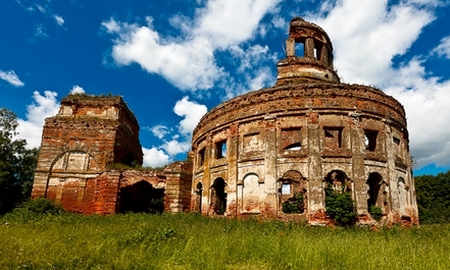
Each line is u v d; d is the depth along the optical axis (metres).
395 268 8.75
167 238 12.27
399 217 20.25
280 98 21.78
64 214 23.72
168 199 26.61
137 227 14.56
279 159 20.83
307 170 20.06
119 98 30.70
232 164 22.70
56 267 8.27
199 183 26.47
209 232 13.94
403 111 24.05
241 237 12.67
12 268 8.07
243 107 23.30
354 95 21.17
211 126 25.78
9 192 35.56
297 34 28.95
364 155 20.27
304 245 11.12
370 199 21.83
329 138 27.38
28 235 13.23
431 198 41.28
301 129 21.00
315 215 19.19
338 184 22.22
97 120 29.09
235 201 21.72
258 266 9.41
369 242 12.62
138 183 28.64
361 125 20.83
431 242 13.50
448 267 8.91
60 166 27.73
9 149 36.03
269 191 20.41
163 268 8.79
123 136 30.69
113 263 8.92
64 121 28.69
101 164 27.89
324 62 28.86
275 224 17.97
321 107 20.89
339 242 12.08
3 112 36.28
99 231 13.95
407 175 22.55
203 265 9.18
